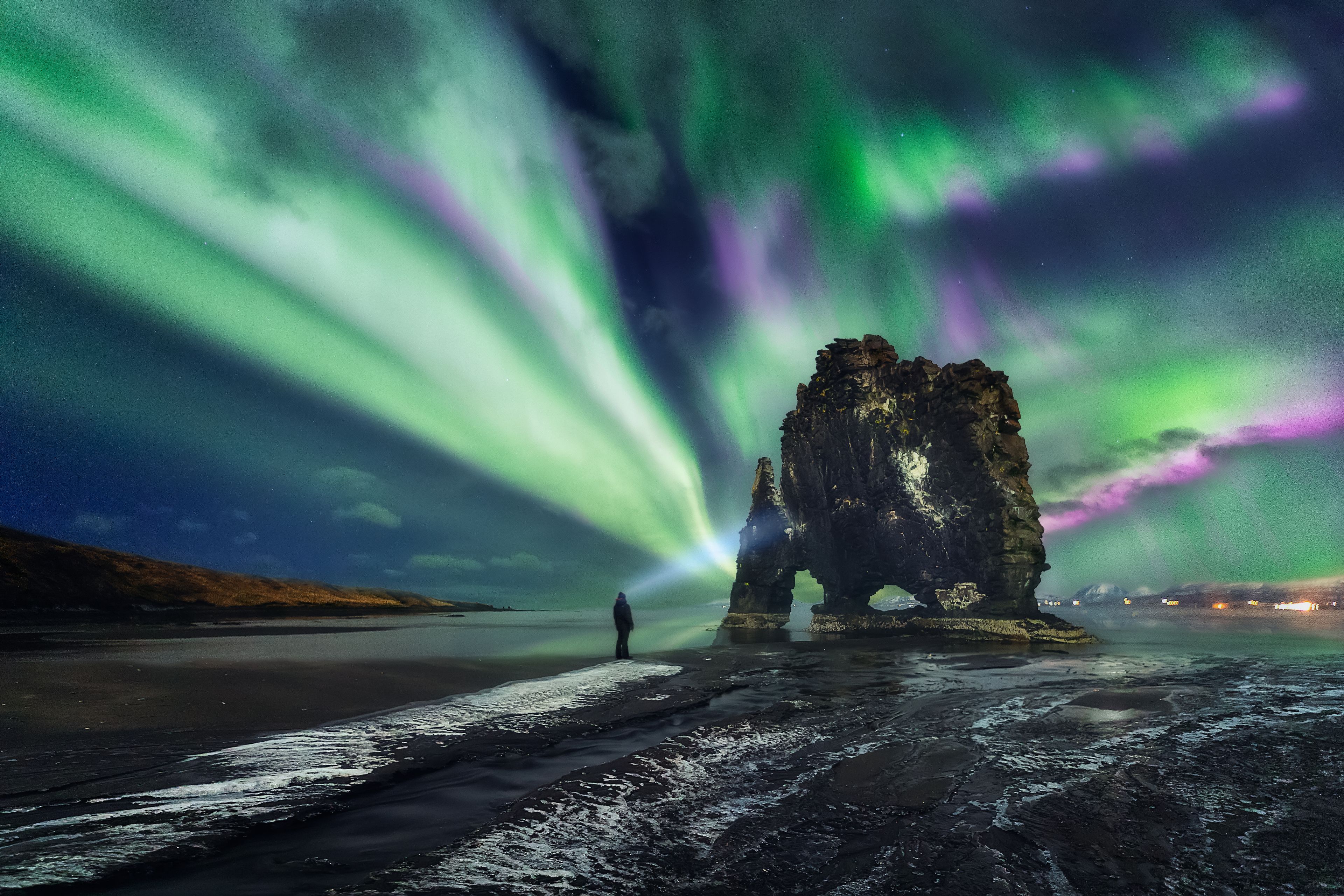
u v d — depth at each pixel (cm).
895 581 3775
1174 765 938
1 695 1212
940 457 3616
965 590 3381
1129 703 1421
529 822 685
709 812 731
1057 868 587
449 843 625
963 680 1761
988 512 3388
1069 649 2706
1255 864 601
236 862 575
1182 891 543
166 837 604
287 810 682
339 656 1956
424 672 1688
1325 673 1922
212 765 832
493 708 1255
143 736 971
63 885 508
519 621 4947
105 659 1736
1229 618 6712
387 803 744
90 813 664
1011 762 950
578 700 1362
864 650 2567
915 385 3838
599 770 876
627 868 577
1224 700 1464
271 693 1323
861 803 767
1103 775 884
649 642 2905
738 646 2706
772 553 4319
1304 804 770
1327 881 564
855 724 1202
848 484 3919
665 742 1042
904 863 593
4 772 791
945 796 795
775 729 1159
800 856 610
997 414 3609
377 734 1020
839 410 4022
